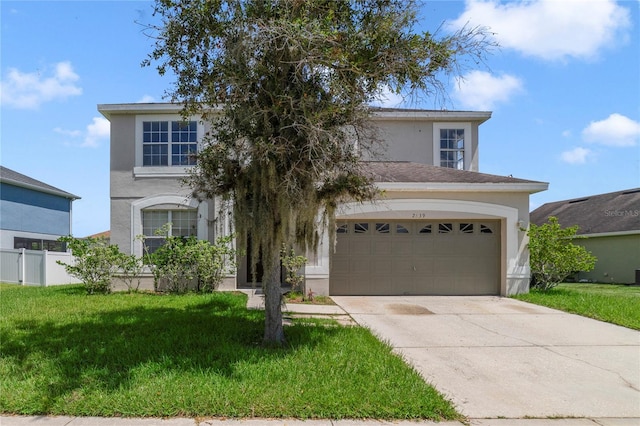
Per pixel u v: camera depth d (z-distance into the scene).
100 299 10.97
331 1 6.04
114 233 13.57
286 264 11.59
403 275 12.59
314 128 5.44
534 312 9.98
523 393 5.01
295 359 5.69
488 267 12.77
